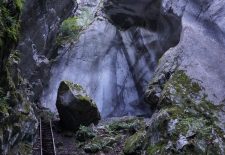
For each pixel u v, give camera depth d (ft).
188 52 49.06
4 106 23.07
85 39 79.77
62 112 55.72
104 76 76.79
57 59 75.92
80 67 76.79
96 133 50.70
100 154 43.27
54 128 55.47
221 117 38.09
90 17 86.69
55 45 70.85
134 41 78.59
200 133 35.09
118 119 61.62
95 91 75.46
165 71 51.42
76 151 45.14
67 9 61.46
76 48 78.54
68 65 76.64
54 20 56.85
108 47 79.51
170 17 65.16
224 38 50.34
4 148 23.93
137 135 42.88
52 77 74.02
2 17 21.33
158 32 73.51
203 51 48.55
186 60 47.11
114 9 80.07
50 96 72.43
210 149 33.83
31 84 53.47
